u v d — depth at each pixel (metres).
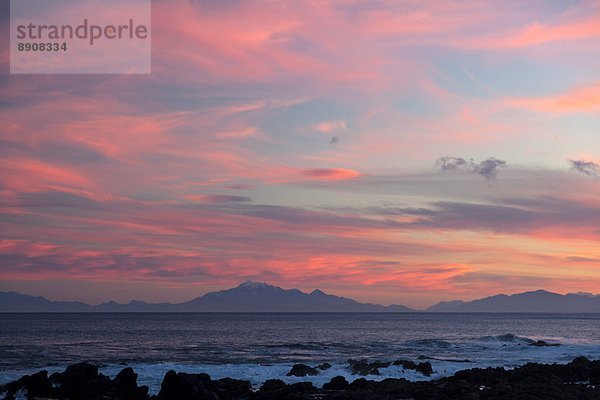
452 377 46.06
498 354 71.06
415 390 38.44
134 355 69.19
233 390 37.81
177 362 60.66
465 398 35.38
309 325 193.62
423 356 65.81
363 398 35.66
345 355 70.19
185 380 34.00
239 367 52.25
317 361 62.28
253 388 41.38
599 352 72.12
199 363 59.38
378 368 51.19
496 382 43.38
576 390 36.69
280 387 40.06
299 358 65.62
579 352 72.56
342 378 42.03
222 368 51.47
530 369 47.41
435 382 43.84
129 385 39.00
